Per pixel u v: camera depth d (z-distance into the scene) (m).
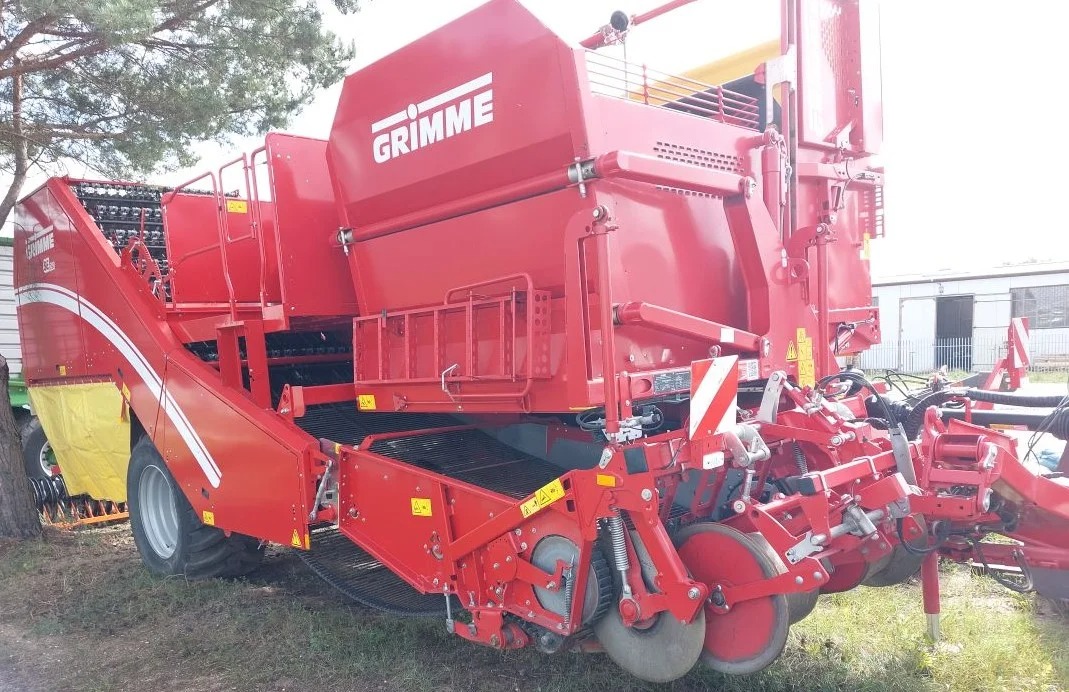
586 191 3.14
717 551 3.16
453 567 3.63
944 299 20.75
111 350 5.73
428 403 3.85
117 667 4.09
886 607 4.34
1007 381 6.06
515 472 4.32
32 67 6.63
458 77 3.51
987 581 4.75
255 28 7.62
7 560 6.12
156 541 5.65
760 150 4.05
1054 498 3.54
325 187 4.48
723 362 3.04
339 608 4.79
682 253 3.57
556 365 3.29
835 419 3.65
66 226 6.15
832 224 4.50
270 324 4.54
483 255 3.57
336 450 4.15
